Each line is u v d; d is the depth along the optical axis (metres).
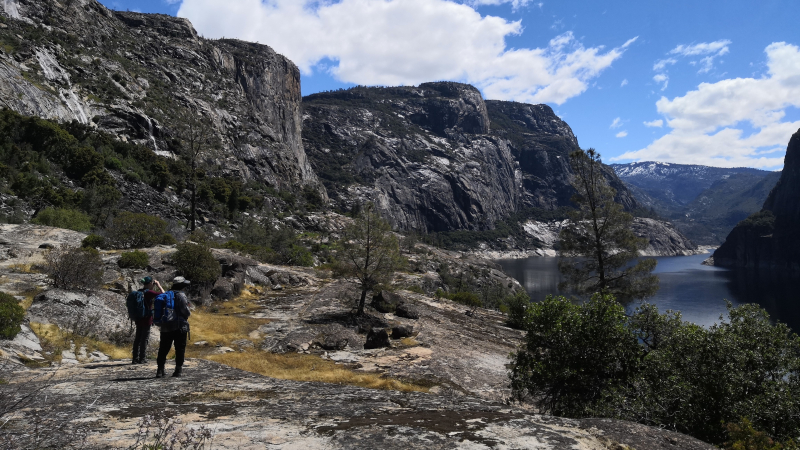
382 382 13.50
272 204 100.75
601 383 10.38
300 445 2.74
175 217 53.84
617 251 27.95
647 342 10.95
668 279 166.75
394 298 27.53
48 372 5.76
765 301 111.75
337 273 23.27
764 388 7.40
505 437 3.01
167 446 2.55
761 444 5.67
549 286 142.12
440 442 2.82
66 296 11.21
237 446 2.68
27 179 36.84
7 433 2.64
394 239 23.58
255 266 30.42
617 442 3.19
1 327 8.15
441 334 22.41
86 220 33.22
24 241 22.14
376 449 2.65
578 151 29.08
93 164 48.91
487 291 67.06
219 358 13.59
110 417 3.31
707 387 7.65
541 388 11.15
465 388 14.38
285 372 13.45
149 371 6.09
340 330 18.84
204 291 21.59
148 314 7.14
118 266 20.03
